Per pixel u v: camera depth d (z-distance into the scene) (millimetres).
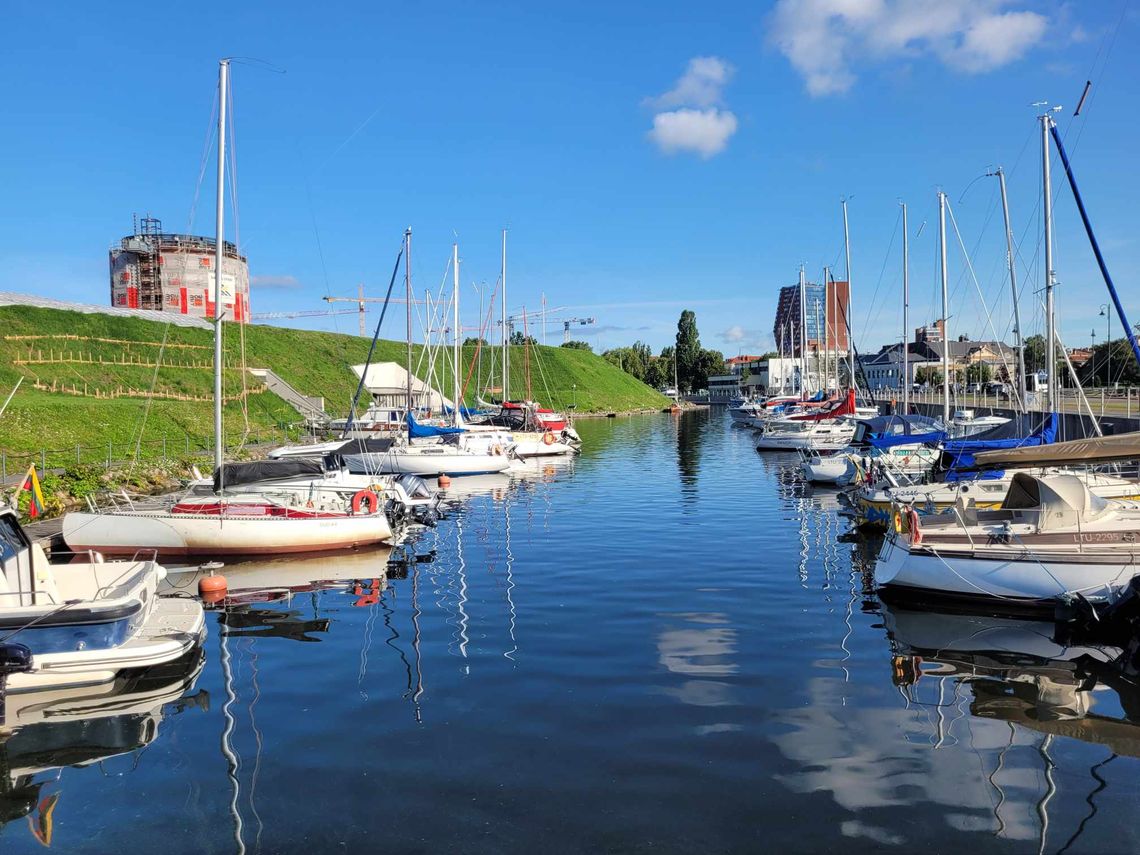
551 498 31406
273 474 21750
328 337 97750
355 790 8008
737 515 26344
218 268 22844
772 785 8039
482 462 39969
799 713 9891
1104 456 14664
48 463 36312
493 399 84938
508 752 8797
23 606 11312
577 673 11328
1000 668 11625
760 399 105000
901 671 11477
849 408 54656
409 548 21578
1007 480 21641
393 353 100750
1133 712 10016
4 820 7609
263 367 74625
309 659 12250
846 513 26562
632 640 12883
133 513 20547
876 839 7078
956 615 14508
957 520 16062
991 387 93062
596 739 9109
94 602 11320
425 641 13047
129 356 63469
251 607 15578
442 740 9133
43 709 10312
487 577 17750
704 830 7215
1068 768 8453
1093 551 14289
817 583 16844
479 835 7141
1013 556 14516
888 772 8344
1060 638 13164
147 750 9062
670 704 10164
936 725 9578
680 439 65750
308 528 20750
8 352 55781
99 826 7453
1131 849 6930
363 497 21938
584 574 17797
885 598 15602
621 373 145250
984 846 6980
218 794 8000
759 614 14461
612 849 6914
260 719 9898
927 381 114625
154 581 13492
